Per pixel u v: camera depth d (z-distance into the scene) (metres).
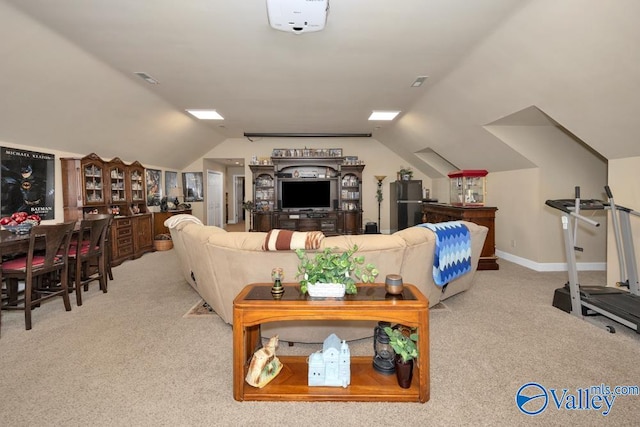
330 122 6.05
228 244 2.27
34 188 3.89
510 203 5.05
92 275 4.24
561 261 4.52
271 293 1.87
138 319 2.83
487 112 3.90
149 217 6.00
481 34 2.68
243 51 3.01
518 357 2.15
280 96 4.39
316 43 2.86
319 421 1.57
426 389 1.69
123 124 4.64
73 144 4.35
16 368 2.03
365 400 1.70
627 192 3.05
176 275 4.39
